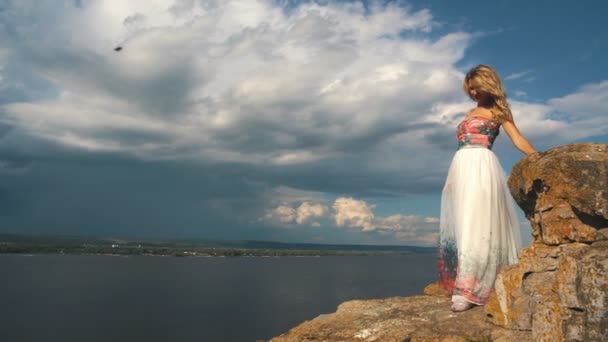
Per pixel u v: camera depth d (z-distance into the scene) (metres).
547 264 3.73
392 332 4.56
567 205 3.57
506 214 4.98
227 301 140.62
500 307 4.11
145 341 80.75
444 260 5.34
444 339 4.18
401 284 187.62
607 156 3.29
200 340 82.00
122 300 143.50
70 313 114.81
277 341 5.11
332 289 169.75
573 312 3.00
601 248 3.01
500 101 4.81
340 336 4.83
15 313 112.62
